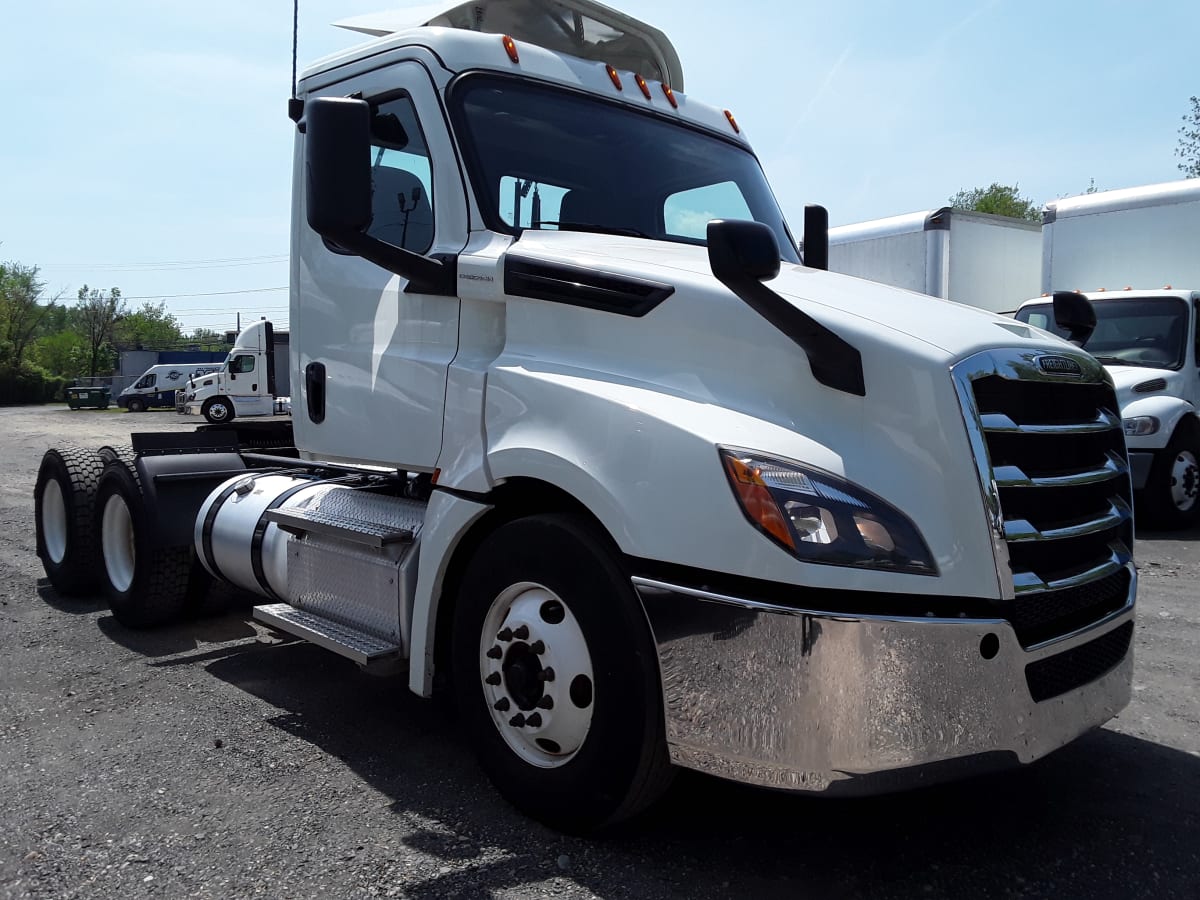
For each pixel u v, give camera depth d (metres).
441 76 3.79
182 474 5.45
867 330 2.80
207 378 30.48
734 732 2.62
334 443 4.19
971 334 2.88
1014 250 13.40
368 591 3.83
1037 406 2.95
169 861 2.96
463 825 3.18
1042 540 2.80
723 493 2.63
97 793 3.45
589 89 4.17
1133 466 9.05
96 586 6.38
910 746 2.55
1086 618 3.04
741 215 4.46
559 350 3.32
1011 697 2.68
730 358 2.95
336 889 2.79
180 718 4.19
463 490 3.38
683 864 2.93
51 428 33.75
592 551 2.91
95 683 4.66
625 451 2.84
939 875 2.88
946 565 2.61
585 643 2.95
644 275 3.15
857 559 2.54
